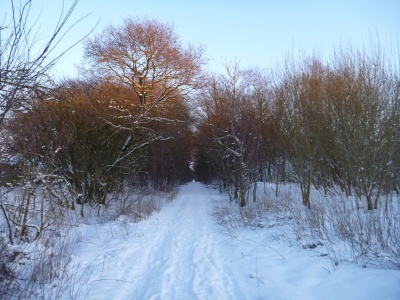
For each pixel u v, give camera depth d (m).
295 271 6.33
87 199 15.58
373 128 11.70
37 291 5.34
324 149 14.75
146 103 20.55
